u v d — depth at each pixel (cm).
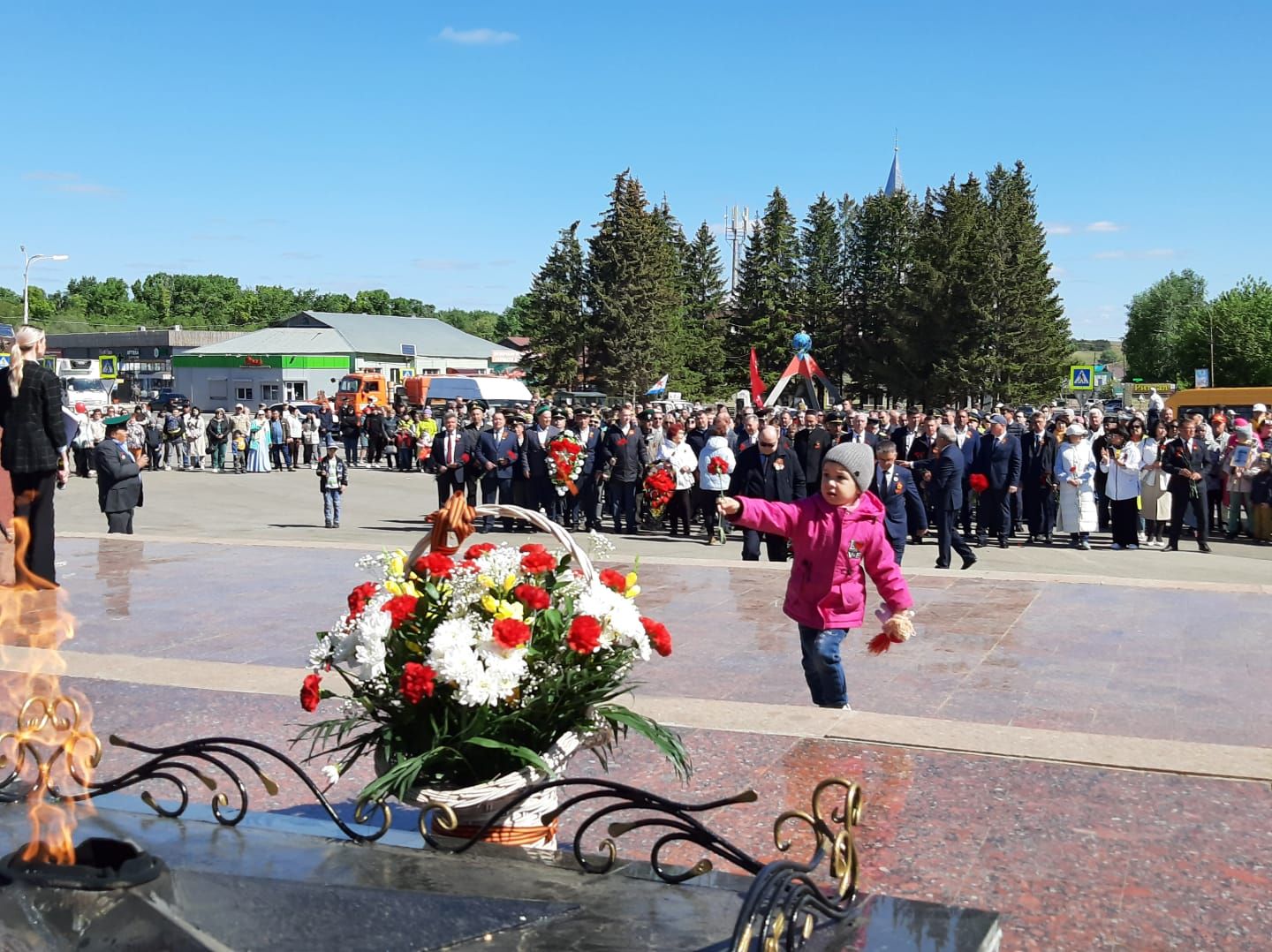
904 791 479
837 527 577
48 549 1002
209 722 587
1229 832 435
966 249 7262
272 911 233
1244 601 1024
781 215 7981
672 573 1205
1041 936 351
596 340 7481
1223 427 2086
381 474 3491
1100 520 2039
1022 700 673
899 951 229
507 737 340
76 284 17162
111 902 225
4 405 977
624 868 283
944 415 1920
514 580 349
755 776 501
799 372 5781
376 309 19275
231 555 1308
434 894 251
